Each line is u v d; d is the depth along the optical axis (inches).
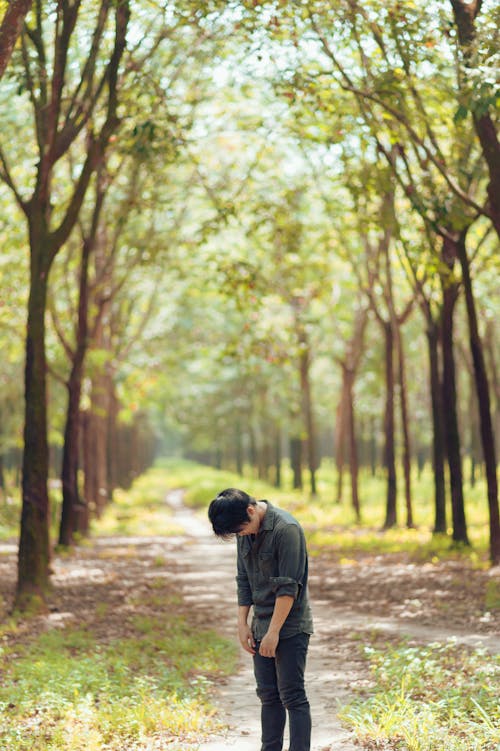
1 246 842.8
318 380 1883.6
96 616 474.3
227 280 717.3
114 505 1541.6
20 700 266.2
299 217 921.5
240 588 195.5
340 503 1430.9
